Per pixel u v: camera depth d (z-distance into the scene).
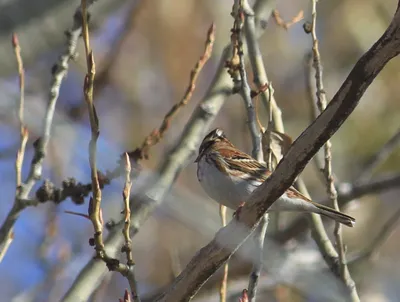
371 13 17.14
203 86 16.22
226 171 11.28
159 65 16.06
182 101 10.44
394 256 15.23
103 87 15.52
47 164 11.59
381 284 14.64
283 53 16.80
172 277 12.03
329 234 13.97
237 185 11.18
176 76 16.05
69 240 13.05
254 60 10.51
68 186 10.09
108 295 14.85
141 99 15.94
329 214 9.96
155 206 10.32
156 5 16.00
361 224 15.90
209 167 11.44
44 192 10.02
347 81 6.97
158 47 16.05
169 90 16.05
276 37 16.72
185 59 16.06
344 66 17.06
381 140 16.39
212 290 12.83
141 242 15.33
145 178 10.38
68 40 9.66
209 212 10.40
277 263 10.05
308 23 10.29
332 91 16.78
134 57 15.96
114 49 15.65
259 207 7.51
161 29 16.02
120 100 15.84
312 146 7.18
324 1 17.20
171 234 15.31
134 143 15.48
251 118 9.33
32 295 11.12
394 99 16.66
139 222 10.20
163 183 10.41
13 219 9.26
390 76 16.64
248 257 8.49
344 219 9.88
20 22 11.02
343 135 16.39
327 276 9.64
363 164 16.27
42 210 13.50
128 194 7.55
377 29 17.09
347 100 6.99
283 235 13.05
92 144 7.37
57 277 11.35
